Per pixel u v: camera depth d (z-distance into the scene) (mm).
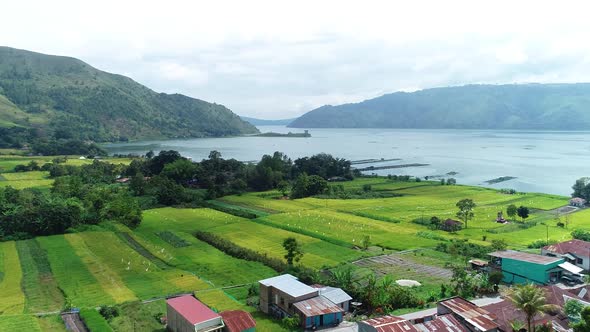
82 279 84875
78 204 130500
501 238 116000
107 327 61281
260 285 72625
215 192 184625
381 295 71688
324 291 71938
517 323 57844
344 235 119125
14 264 93438
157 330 63219
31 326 61375
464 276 78625
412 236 118562
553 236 117062
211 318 59469
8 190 143875
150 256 101688
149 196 175250
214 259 98562
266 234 120562
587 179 182125
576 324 50625
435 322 58969
